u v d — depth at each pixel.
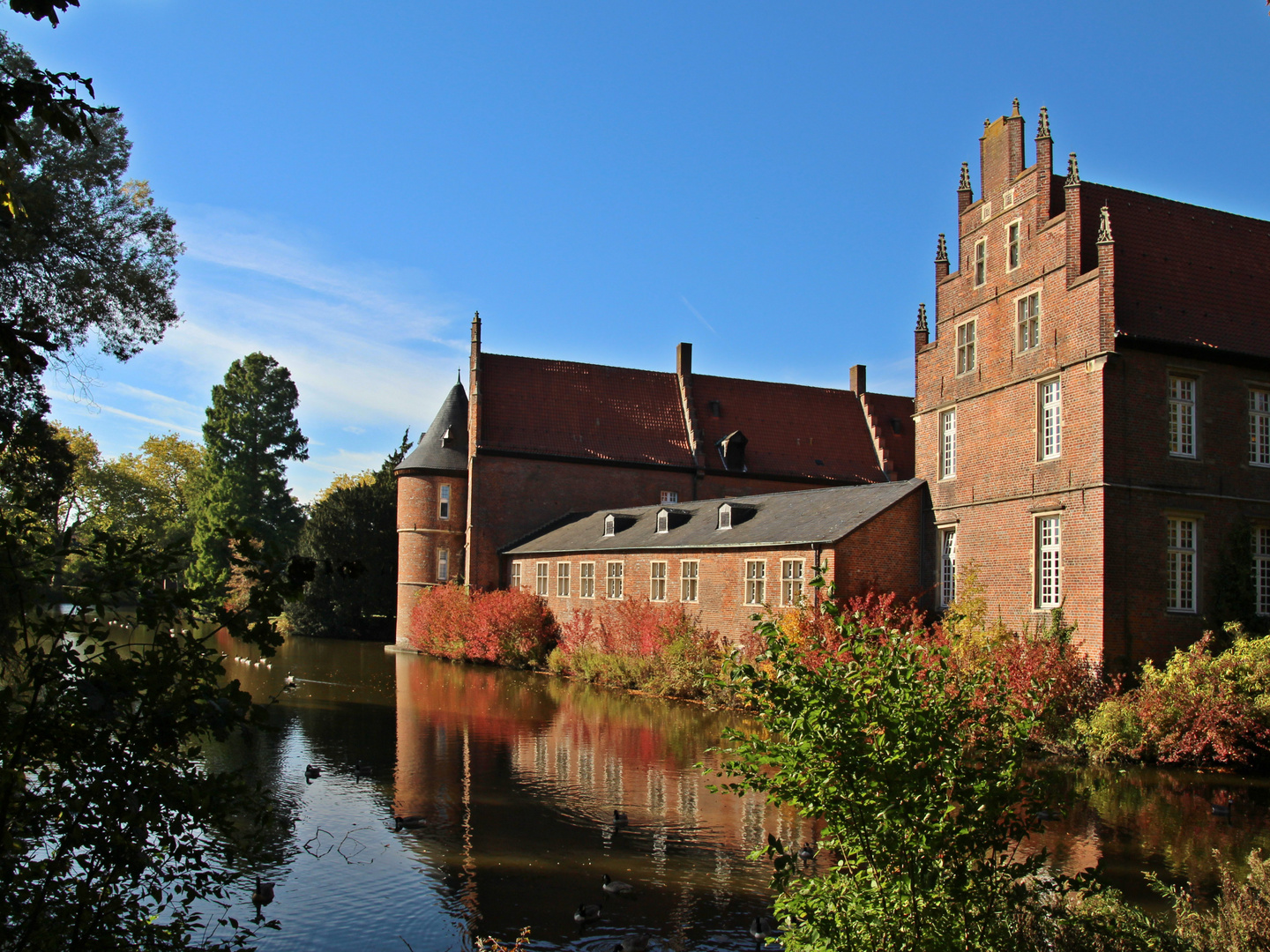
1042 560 25.14
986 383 27.61
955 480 28.62
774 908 7.67
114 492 69.50
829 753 7.04
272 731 5.71
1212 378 24.61
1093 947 7.30
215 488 63.69
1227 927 7.61
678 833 14.36
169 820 5.63
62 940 5.39
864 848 7.08
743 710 26.50
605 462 47.53
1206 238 26.84
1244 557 24.16
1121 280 24.42
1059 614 23.95
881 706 7.09
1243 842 13.83
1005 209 27.25
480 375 47.12
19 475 10.65
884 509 28.95
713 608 32.25
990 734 7.32
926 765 6.91
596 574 38.59
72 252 21.61
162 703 5.37
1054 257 25.14
